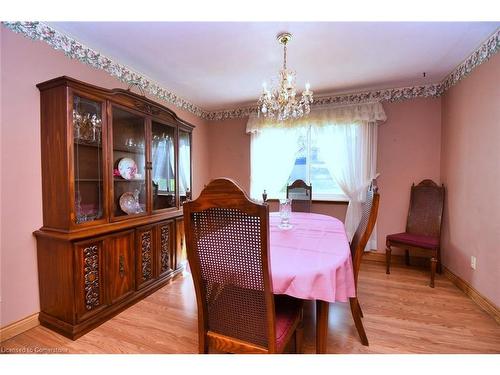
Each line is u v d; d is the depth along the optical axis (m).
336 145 3.25
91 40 2.01
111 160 1.91
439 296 2.18
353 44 2.06
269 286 0.95
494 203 1.88
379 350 1.49
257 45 2.08
